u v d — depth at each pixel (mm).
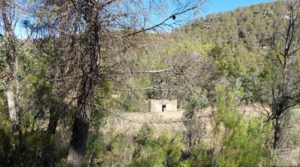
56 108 5930
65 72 5707
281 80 11195
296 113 12164
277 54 11750
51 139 6051
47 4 5453
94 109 6469
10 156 5410
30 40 6320
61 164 6254
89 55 5535
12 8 5812
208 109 7352
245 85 13820
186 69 5883
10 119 6215
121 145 7758
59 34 5602
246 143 6461
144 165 7145
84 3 5391
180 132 7738
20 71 6793
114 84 6020
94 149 7488
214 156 6578
